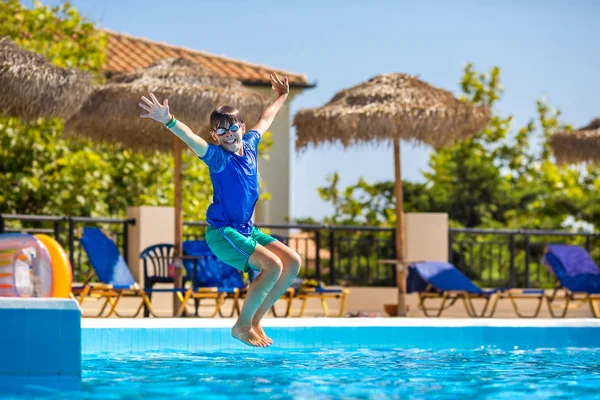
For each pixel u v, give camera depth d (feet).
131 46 68.18
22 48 28.27
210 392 15.46
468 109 33.22
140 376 17.53
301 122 33.30
